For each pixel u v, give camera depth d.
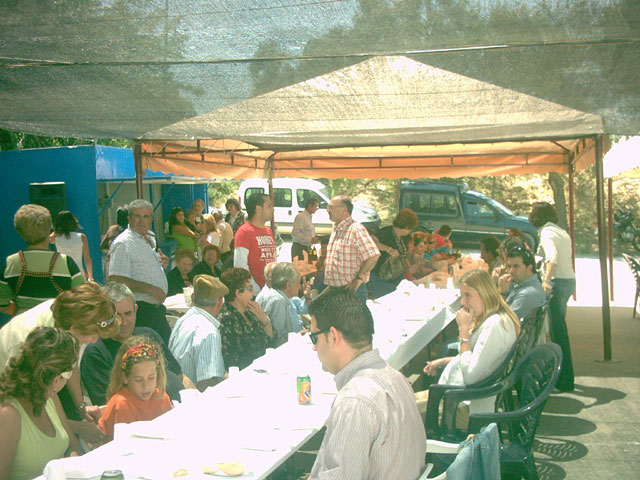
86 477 2.46
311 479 2.16
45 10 3.77
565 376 6.44
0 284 4.49
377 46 4.10
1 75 4.66
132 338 3.35
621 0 3.50
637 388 6.50
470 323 4.36
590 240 22.17
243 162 11.66
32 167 10.10
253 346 4.91
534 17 3.66
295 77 4.74
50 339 2.64
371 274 8.61
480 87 4.91
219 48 4.18
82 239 8.27
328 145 10.91
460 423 4.31
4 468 2.53
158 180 11.83
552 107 5.48
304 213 13.26
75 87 4.89
